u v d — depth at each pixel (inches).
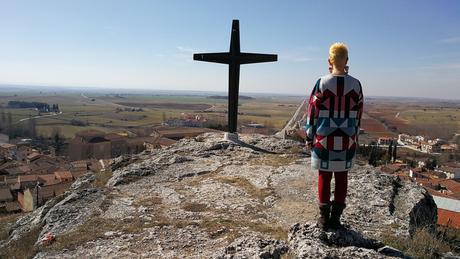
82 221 301.9
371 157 2476.6
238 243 223.6
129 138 3580.2
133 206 321.7
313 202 319.6
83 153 3309.5
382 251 209.5
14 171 2603.3
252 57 526.3
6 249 314.7
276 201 323.6
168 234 258.8
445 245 273.0
